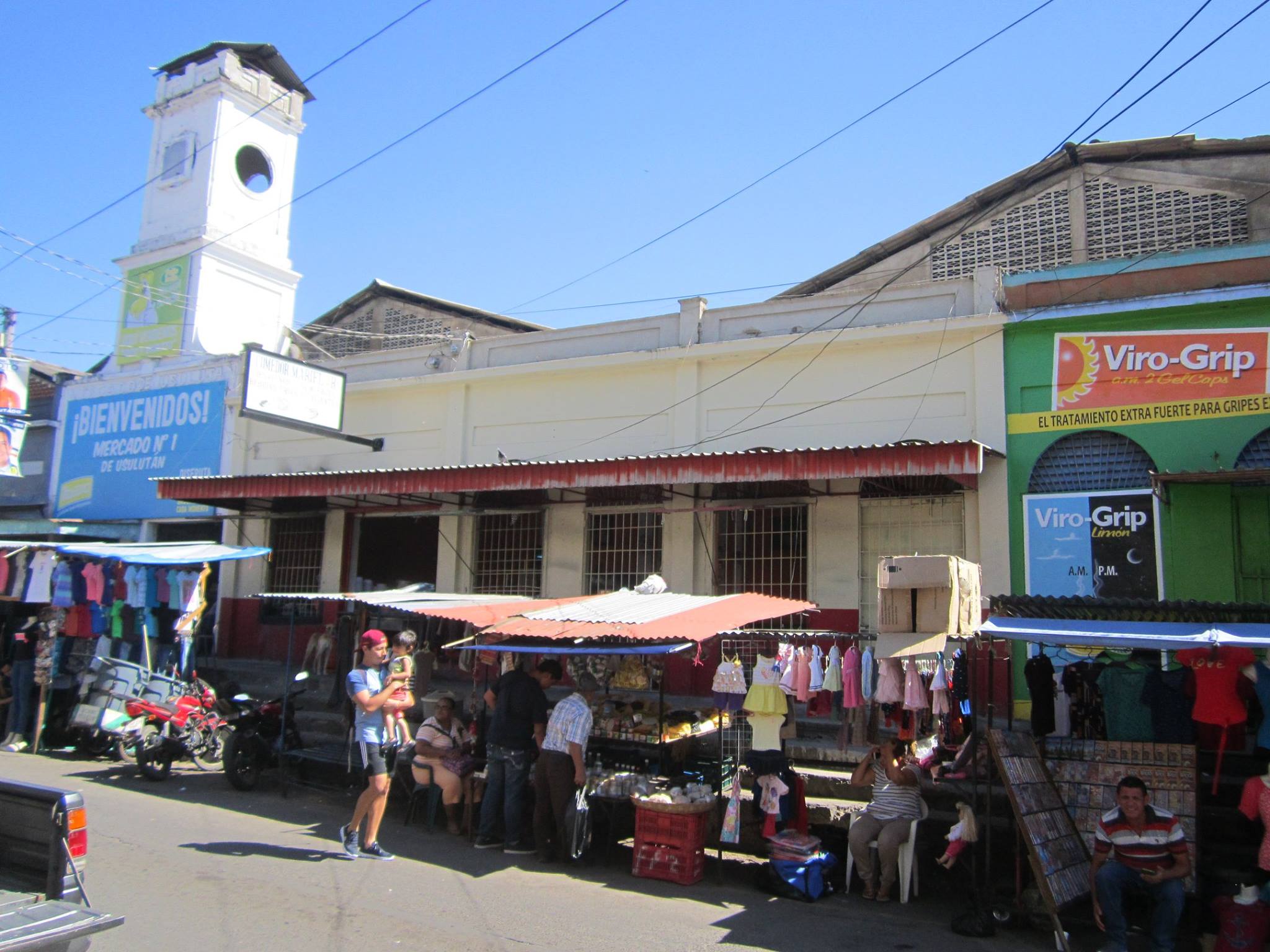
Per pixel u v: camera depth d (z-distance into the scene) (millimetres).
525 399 15672
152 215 20766
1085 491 11484
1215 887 6645
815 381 13336
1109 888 5957
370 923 6086
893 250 17016
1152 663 7988
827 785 8820
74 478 20688
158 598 12383
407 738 9133
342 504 16828
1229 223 14234
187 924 5918
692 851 7387
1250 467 10680
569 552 14867
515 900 6781
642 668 9070
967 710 8602
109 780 10672
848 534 12789
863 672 8875
